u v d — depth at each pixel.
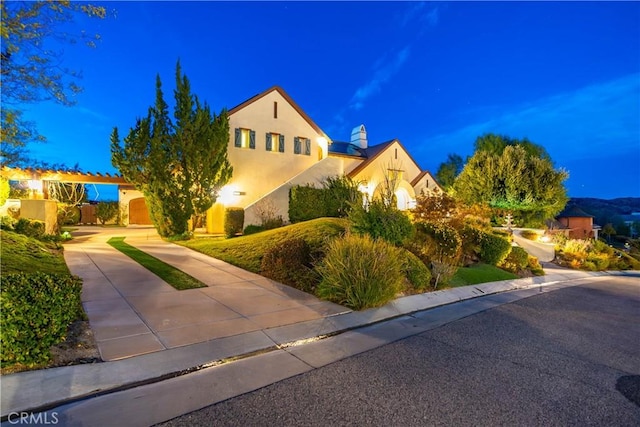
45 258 8.91
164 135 14.41
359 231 9.66
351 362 4.48
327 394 3.59
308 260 8.80
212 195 15.84
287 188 18.06
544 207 22.00
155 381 3.77
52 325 3.95
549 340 5.64
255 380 3.88
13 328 3.69
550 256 19.36
